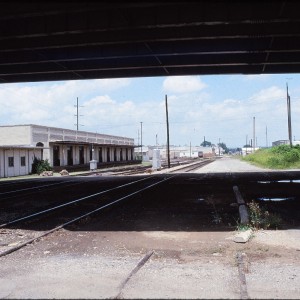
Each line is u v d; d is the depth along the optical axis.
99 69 21.70
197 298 5.34
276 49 18.08
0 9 11.18
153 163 51.34
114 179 31.34
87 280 6.20
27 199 17.80
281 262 7.00
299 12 12.60
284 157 48.66
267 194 17.70
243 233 8.87
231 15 13.04
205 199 16.39
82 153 62.75
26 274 6.59
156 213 13.00
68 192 20.83
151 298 5.37
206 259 7.33
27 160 44.97
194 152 153.88
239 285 5.84
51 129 54.16
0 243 9.06
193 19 13.22
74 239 9.32
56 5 10.96
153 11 13.37
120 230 10.30
